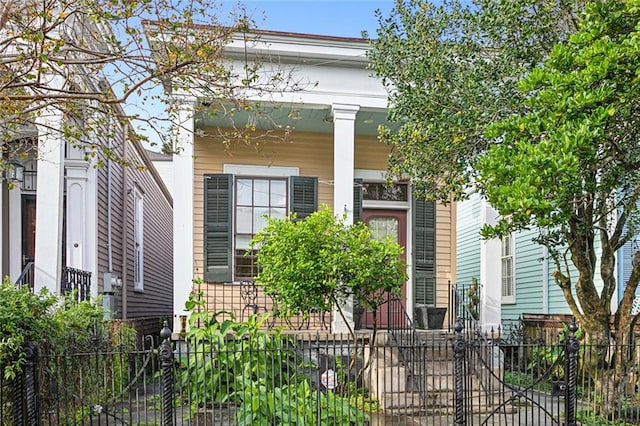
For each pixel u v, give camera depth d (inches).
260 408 250.4
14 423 218.1
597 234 394.6
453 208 454.3
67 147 371.9
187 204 356.2
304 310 317.4
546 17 264.4
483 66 269.4
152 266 640.4
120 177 468.8
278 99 368.5
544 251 462.6
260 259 329.4
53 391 249.0
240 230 422.6
